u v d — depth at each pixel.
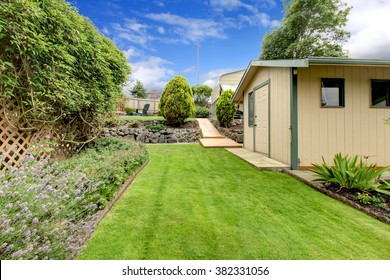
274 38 15.45
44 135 3.45
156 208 2.74
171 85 11.01
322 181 3.72
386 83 4.92
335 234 2.17
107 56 4.95
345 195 3.10
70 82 3.45
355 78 4.77
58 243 1.63
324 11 13.56
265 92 6.22
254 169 4.85
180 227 2.28
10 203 1.58
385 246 1.97
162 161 5.71
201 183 3.82
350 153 4.76
